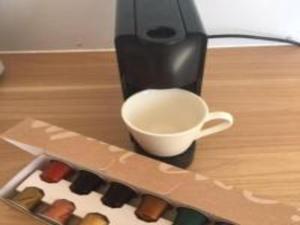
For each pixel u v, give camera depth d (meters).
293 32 0.77
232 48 0.77
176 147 0.46
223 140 0.54
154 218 0.42
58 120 0.59
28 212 0.44
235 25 0.76
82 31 0.78
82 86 0.67
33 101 0.64
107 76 0.70
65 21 0.76
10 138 0.47
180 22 0.47
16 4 0.75
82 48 0.79
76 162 0.44
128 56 0.46
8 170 0.50
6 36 0.79
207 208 0.38
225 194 0.40
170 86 0.47
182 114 0.51
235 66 0.71
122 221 0.42
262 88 0.65
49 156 0.48
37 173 0.47
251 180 0.48
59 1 0.74
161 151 0.47
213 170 0.50
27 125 0.49
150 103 0.51
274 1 0.73
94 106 0.62
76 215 0.43
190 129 0.45
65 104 0.63
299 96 0.62
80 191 0.45
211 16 0.75
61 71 0.72
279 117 0.58
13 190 0.46
